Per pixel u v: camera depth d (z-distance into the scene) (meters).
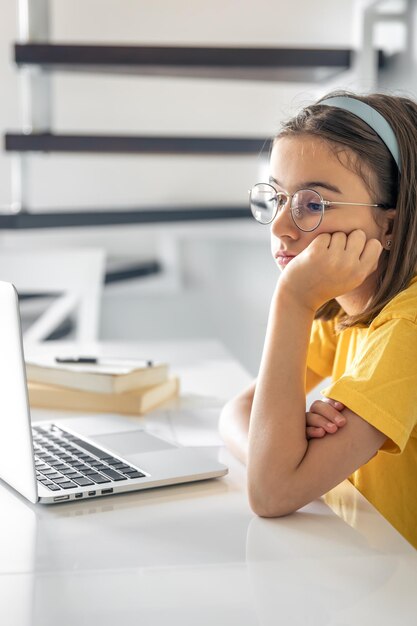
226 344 3.84
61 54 2.56
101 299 3.73
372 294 1.11
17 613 0.65
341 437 0.92
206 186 3.83
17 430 0.90
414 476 1.07
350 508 0.91
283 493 0.88
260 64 2.57
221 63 2.57
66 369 1.39
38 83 2.75
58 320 2.48
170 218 3.01
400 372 0.94
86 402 1.37
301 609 0.65
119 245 3.83
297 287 0.99
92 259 2.48
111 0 3.60
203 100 3.74
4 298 0.86
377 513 0.90
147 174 3.80
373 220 1.04
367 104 1.05
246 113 3.76
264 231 3.21
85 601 0.67
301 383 0.95
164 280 3.72
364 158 1.02
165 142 2.74
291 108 1.20
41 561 0.76
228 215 3.11
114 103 3.70
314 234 1.03
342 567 0.74
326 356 1.30
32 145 2.66
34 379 1.43
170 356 1.86
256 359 3.84
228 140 2.78
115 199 3.79
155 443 1.12
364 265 1.00
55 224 2.75
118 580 0.71
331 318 1.26
